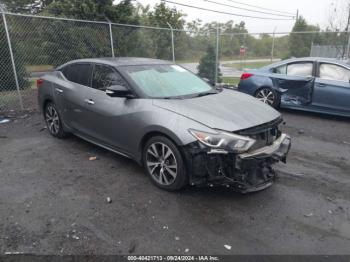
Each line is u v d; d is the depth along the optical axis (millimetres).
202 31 12836
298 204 3568
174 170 3654
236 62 15695
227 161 3260
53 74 5777
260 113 3777
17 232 3012
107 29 10336
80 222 3182
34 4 24734
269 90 8055
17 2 24391
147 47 11633
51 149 5277
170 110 3686
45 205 3500
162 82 4418
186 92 4375
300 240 2945
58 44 9594
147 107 3863
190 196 3693
